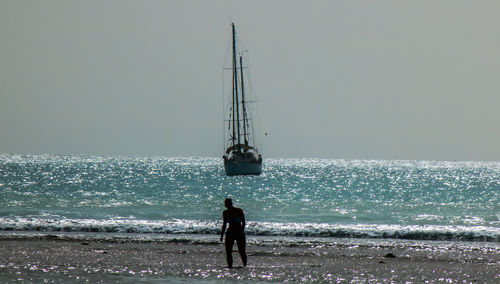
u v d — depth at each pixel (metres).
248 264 76.56
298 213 178.62
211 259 81.31
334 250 93.69
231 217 72.88
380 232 119.56
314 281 63.88
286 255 87.00
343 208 198.25
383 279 65.69
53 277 63.66
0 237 103.69
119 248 92.25
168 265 74.06
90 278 63.41
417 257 85.44
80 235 112.44
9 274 65.06
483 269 73.81
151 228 123.69
